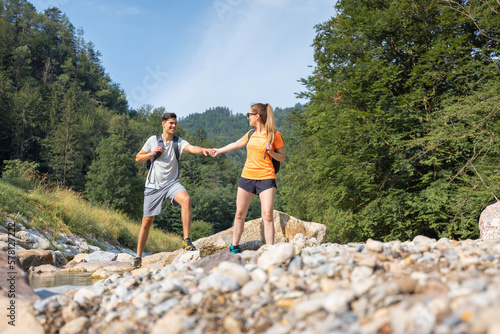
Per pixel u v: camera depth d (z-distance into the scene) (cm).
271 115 400
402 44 1127
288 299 175
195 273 249
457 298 133
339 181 1272
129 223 1520
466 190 938
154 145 413
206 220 7256
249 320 163
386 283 170
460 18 1026
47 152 5181
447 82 1118
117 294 229
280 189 1962
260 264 242
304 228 663
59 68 9662
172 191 411
